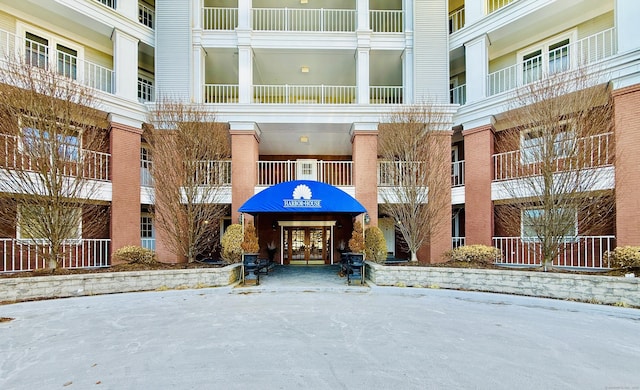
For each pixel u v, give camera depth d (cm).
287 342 563
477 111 1423
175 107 1271
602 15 1262
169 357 498
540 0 1265
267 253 1800
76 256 1203
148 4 1608
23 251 1147
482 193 1398
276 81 1922
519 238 1228
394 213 1343
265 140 1830
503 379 427
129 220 1348
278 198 1182
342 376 434
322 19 1602
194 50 1505
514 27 1380
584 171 995
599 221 1087
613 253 942
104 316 741
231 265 1192
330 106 1507
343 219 1816
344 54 1631
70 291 912
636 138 1019
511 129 1405
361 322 688
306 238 1827
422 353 515
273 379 426
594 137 1018
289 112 1512
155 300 917
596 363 479
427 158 1291
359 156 1503
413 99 1508
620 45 1070
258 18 1827
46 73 1014
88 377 433
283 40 1561
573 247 1184
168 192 1231
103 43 1465
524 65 1497
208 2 1748
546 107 1040
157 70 1452
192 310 795
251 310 793
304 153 2091
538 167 1056
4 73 965
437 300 917
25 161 966
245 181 1480
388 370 453
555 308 822
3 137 954
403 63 1589
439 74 1522
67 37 1372
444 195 1351
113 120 1315
